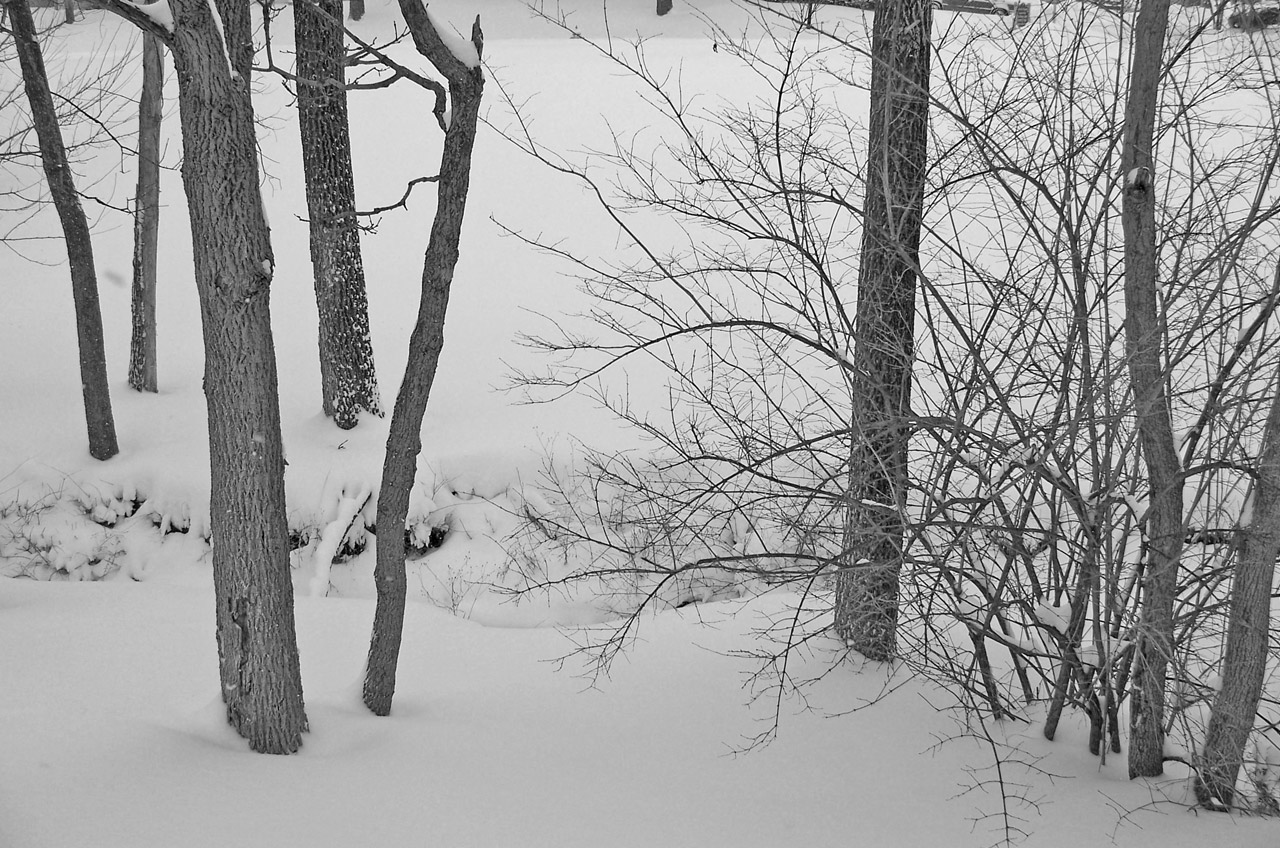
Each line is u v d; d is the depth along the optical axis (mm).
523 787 5934
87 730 5828
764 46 18531
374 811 5395
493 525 11859
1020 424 6355
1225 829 5648
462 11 30062
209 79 5219
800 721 7141
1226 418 6910
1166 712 6746
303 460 12078
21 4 10867
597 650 8617
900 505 6117
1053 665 7066
